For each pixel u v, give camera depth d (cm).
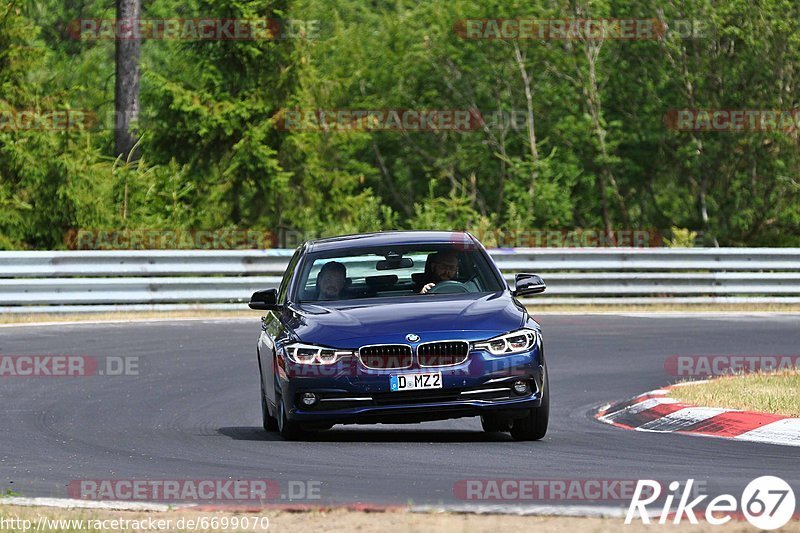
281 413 2722
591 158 11519
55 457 2583
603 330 5275
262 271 6197
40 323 5444
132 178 8206
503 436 2869
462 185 12281
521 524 1745
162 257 6053
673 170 11594
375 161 12769
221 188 8788
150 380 4012
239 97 8869
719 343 4806
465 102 11850
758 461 2317
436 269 2883
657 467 2259
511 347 2606
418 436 2906
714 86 10900
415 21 12344
